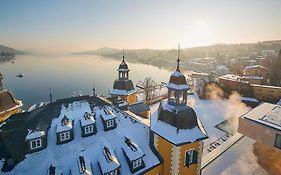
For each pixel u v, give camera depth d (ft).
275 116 125.59
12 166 70.49
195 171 93.45
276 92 264.72
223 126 191.21
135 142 92.43
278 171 111.86
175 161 85.51
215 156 125.49
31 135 74.38
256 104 254.06
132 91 172.55
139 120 111.14
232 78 310.65
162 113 94.12
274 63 404.16
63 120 85.15
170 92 95.09
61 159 74.84
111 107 105.91
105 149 81.76
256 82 329.31
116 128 94.68
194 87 339.16
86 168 71.67
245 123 125.18
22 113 98.07
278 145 111.86
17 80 473.67
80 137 84.38
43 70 643.45
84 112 95.76
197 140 87.04
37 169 70.79
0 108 110.52
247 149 132.77
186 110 90.58
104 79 493.36
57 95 354.95
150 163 87.92
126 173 80.18
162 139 89.97
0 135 77.10
